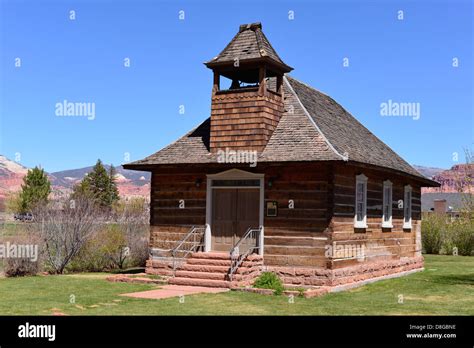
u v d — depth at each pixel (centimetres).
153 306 1783
